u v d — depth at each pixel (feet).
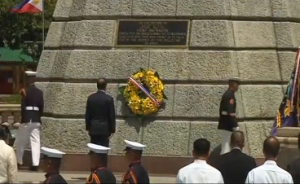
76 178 92.27
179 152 95.30
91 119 88.94
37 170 96.63
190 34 98.32
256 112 96.78
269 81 98.48
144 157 95.86
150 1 100.17
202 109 95.86
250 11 99.50
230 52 96.99
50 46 104.73
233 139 62.95
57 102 100.32
